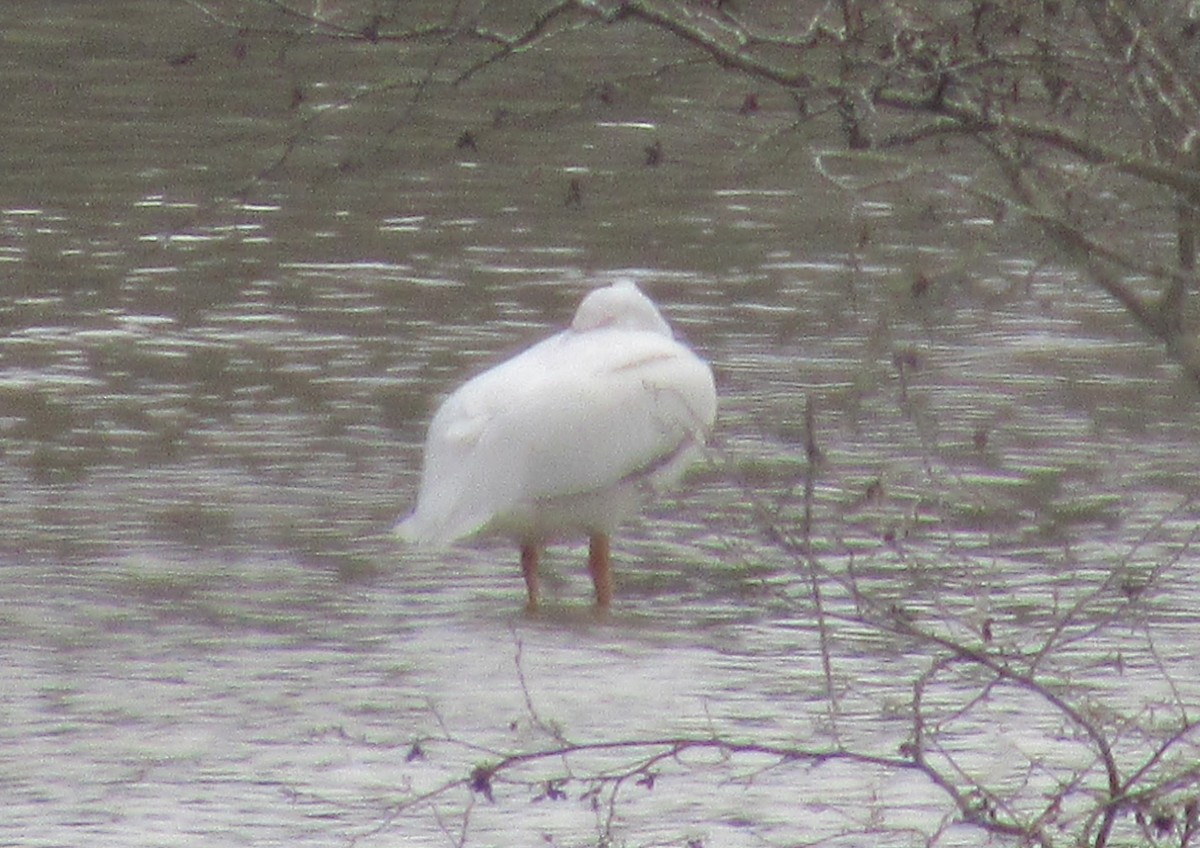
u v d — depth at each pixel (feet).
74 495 51.55
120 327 67.77
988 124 29.19
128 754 37.09
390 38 31.07
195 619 43.75
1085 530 49.06
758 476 53.01
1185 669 40.45
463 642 42.91
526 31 31.37
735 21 29.68
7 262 76.13
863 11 30.53
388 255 77.97
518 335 68.13
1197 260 31.50
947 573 45.83
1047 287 68.54
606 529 45.85
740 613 44.29
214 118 97.86
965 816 28.35
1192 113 29.12
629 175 85.97
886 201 66.08
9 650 41.81
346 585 46.19
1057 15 29.25
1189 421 57.77
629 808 35.17
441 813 35.01
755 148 30.14
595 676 41.04
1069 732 37.58
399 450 55.83
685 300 71.36
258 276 74.84
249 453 55.16
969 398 59.77
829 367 63.10
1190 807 26.94
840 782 36.04
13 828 34.24
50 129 97.14
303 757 37.04
